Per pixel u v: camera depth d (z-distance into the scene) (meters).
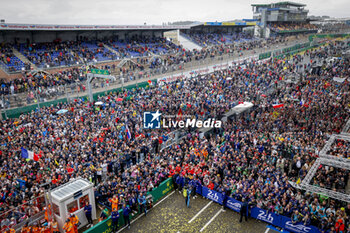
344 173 17.20
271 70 48.38
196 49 66.19
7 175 17.41
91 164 18.89
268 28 97.44
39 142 22.03
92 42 53.66
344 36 85.75
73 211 14.91
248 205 15.75
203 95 35.47
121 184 17.23
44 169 18.30
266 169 18.03
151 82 41.50
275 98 33.91
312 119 25.73
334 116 25.47
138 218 16.22
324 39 86.81
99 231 14.43
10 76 37.03
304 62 56.69
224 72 49.25
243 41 85.44
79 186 15.53
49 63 41.72
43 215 14.26
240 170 18.95
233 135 23.98
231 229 15.10
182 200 18.03
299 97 32.69
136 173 18.31
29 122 26.50
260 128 25.77
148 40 63.50
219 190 17.53
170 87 40.72
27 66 38.88
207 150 22.34
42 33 48.66
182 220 15.94
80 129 25.20
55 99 34.19
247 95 35.34
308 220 14.10
